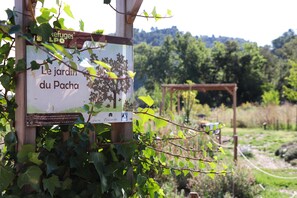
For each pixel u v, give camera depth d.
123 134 2.65
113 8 2.59
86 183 2.44
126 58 2.62
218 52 61.69
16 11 2.21
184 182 7.96
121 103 2.59
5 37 2.28
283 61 63.59
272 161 13.28
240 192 7.86
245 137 20.50
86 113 2.44
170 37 69.12
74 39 2.38
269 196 8.24
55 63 2.32
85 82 2.43
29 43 2.21
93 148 2.43
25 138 2.24
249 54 58.66
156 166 2.93
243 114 27.92
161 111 14.23
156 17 2.68
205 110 28.27
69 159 2.33
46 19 2.28
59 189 2.34
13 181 2.22
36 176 2.17
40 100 2.27
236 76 58.81
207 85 16.92
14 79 2.25
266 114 26.39
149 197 2.93
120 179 2.55
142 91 28.20
